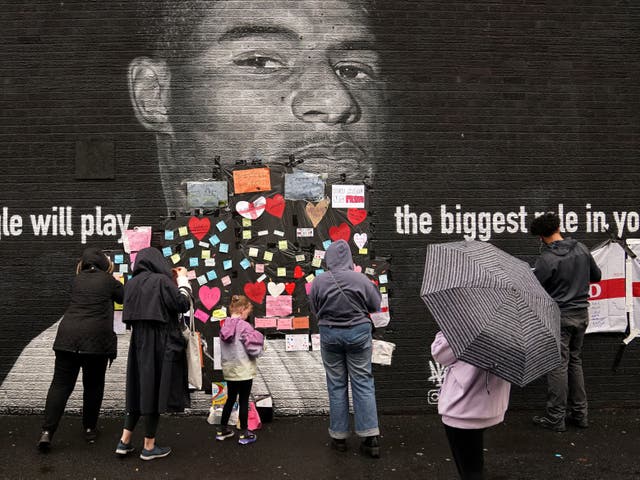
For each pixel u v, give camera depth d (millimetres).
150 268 4578
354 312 4539
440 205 5691
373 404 4562
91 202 5598
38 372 5520
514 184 5738
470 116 5723
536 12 5785
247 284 5570
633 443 4848
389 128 5688
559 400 5066
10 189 5602
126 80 5621
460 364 3221
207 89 5637
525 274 3127
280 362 5555
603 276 5781
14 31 5621
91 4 5625
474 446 3242
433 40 5719
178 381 4473
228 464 4426
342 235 5621
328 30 5684
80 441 4883
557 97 5789
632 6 5863
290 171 5625
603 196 5801
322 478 4184
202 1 5645
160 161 5609
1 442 4844
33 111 5617
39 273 5570
